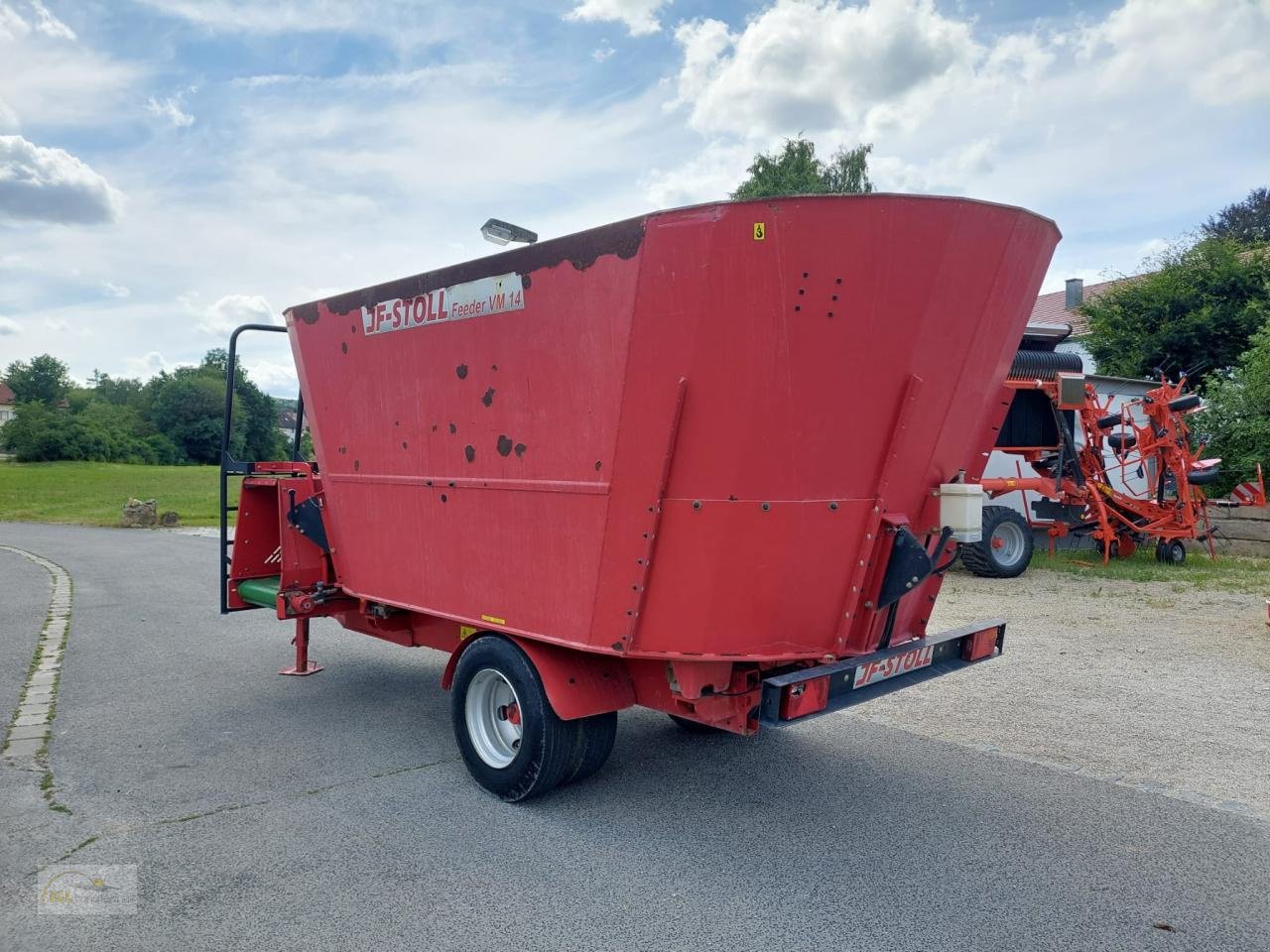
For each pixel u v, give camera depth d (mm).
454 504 4840
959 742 5574
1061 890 3680
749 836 4223
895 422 3941
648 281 3768
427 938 3338
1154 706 6281
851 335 3723
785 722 3811
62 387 119188
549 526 4281
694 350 3717
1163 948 3240
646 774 5059
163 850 4086
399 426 5211
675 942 3301
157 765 5238
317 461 6035
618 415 3918
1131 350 22281
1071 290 30391
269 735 5805
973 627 4910
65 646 8578
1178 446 13188
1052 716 6082
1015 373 12672
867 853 4039
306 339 5926
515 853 4047
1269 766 5109
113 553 16688
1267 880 3756
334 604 6270
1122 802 4602
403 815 4484
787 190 28438
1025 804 4582
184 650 8406
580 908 3553
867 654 4289
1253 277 20922
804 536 3898
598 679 4438
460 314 4680
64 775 5055
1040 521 14031
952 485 4293
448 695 6793
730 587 3906
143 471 61500
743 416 3740
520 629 4484
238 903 3596
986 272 3982
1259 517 14398
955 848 4078
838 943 3287
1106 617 9398
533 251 4246
